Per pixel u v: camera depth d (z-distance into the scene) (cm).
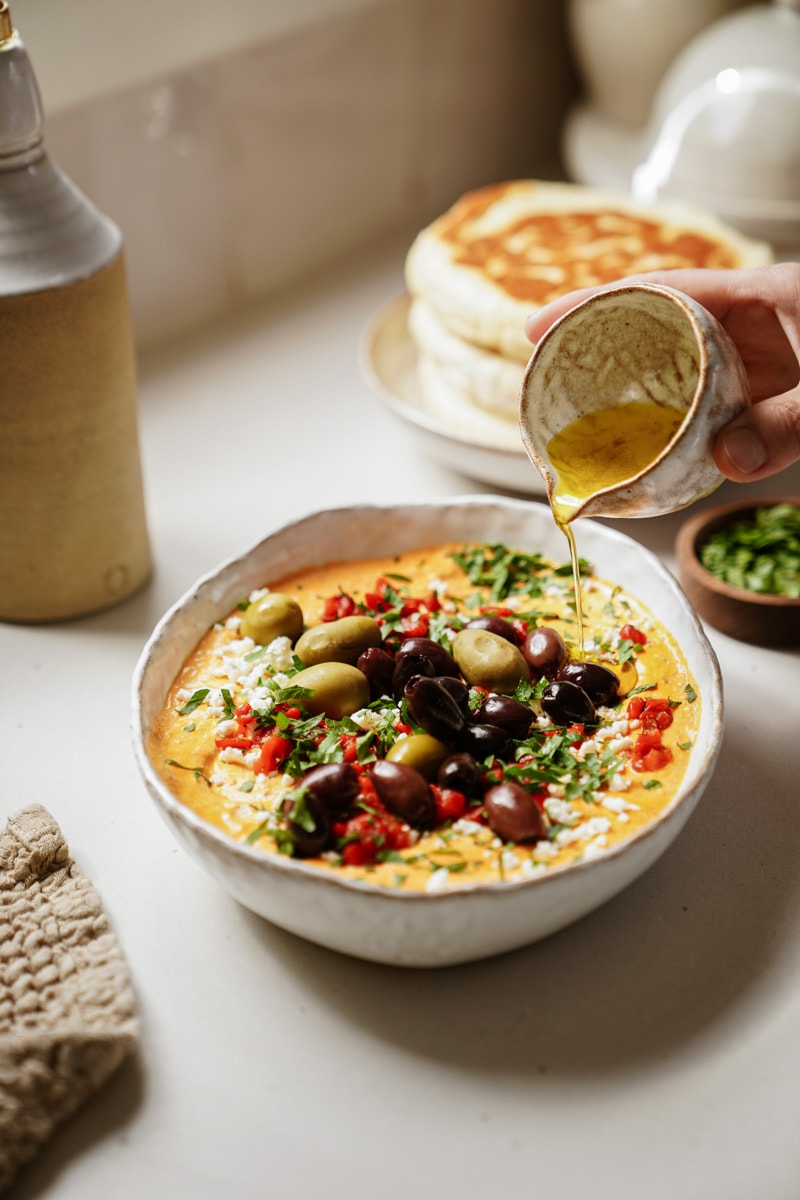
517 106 115
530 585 70
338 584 70
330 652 64
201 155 93
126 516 73
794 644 73
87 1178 52
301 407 90
